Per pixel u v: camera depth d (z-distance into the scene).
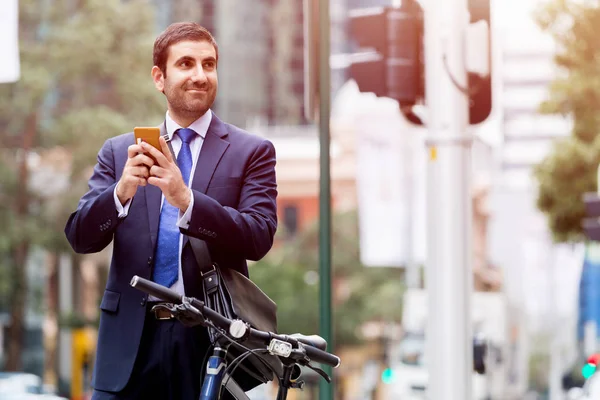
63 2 59.12
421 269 76.94
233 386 6.19
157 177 6.12
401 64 11.98
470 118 12.30
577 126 35.41
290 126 138.88
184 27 6.56
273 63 141.75
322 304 13.24
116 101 60.22
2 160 58.50
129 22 58.88
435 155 12.16
